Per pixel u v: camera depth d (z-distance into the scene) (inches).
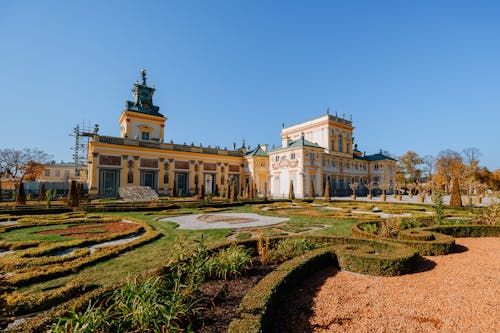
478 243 483.5
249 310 184.7
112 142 1724.9
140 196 1462.8
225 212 1004.6
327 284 282.5
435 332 195.0
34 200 1434.5
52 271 282.7
